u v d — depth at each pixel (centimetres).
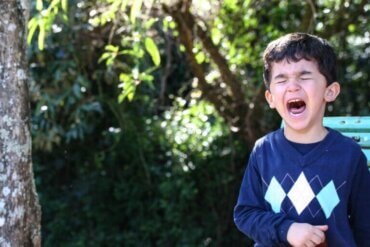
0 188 232
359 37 581
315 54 204
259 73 529
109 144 598
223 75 497
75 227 600
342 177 201
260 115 509
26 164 238
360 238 211
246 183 216
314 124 205
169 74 599
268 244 202
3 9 230
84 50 527
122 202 601
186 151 574
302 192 201
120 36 492
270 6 539
